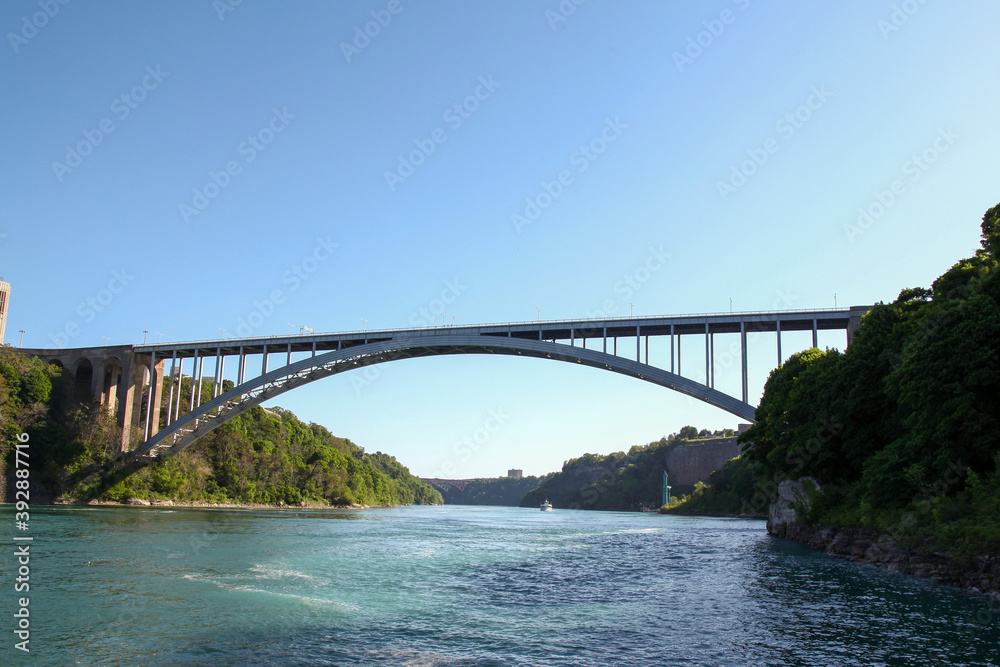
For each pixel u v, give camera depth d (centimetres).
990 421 2381
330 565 2447
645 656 1262
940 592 1955
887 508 2711
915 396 2616
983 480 2359
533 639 1377
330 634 1387
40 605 1577
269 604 1653
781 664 1222
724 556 2978
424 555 2922
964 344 2477
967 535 2097
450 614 1606
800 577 2267
